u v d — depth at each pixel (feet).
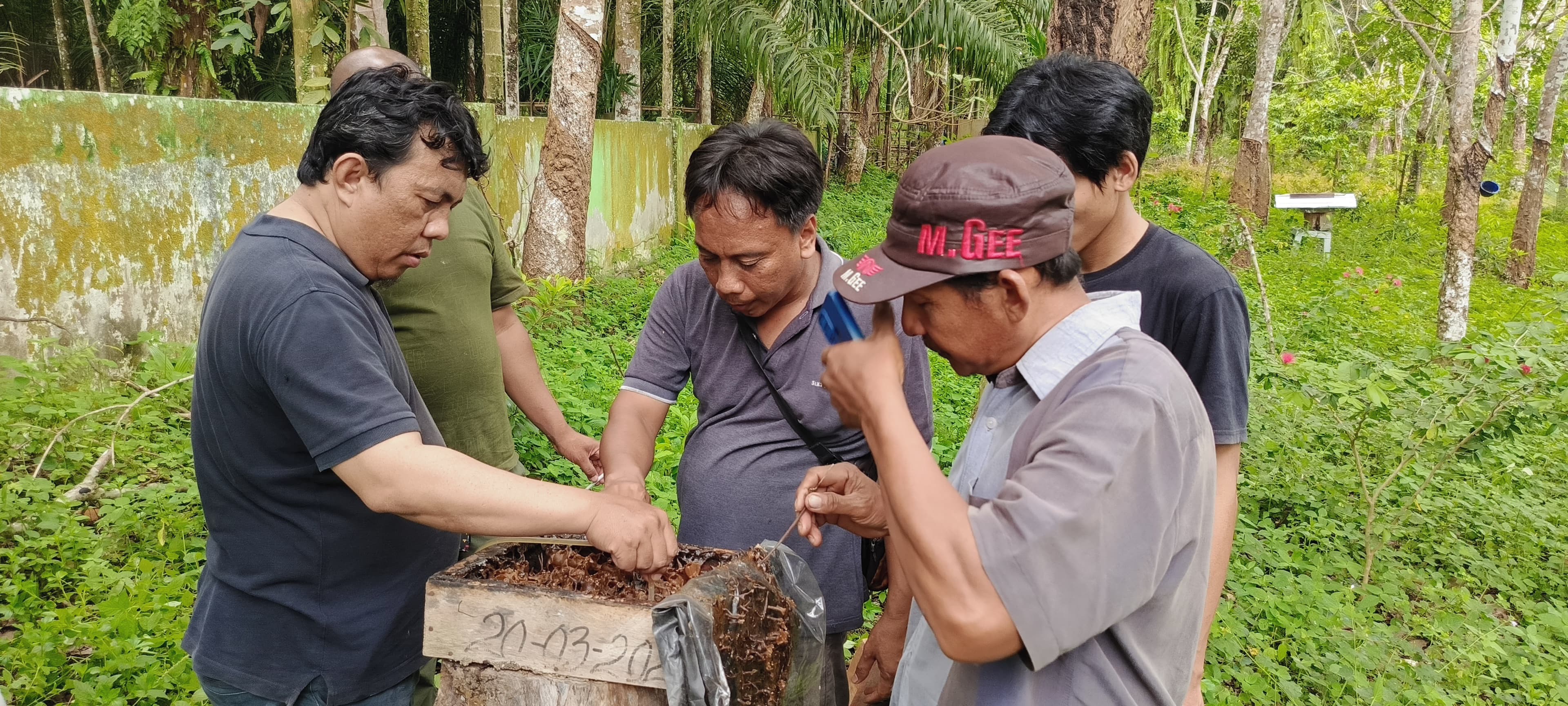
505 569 6.48
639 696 5.66
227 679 6.57
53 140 17.06
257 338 5.86
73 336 17.60
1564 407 15.62
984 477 5.32
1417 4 53.67
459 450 9.98
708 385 8.32
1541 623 14.98
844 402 4.97
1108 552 4.37
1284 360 18.22
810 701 6.68
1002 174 4.63
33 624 11.07
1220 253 46.91
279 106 20.93
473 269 9.74
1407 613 14.78
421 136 6.11
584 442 10.44
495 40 30.71
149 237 18.70
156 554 12.99
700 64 52.75
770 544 6.66
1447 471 19.84
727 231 7.07
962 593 4.31
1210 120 132.26
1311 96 91.91
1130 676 4.85
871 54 65.51
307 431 5.85
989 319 4.84
